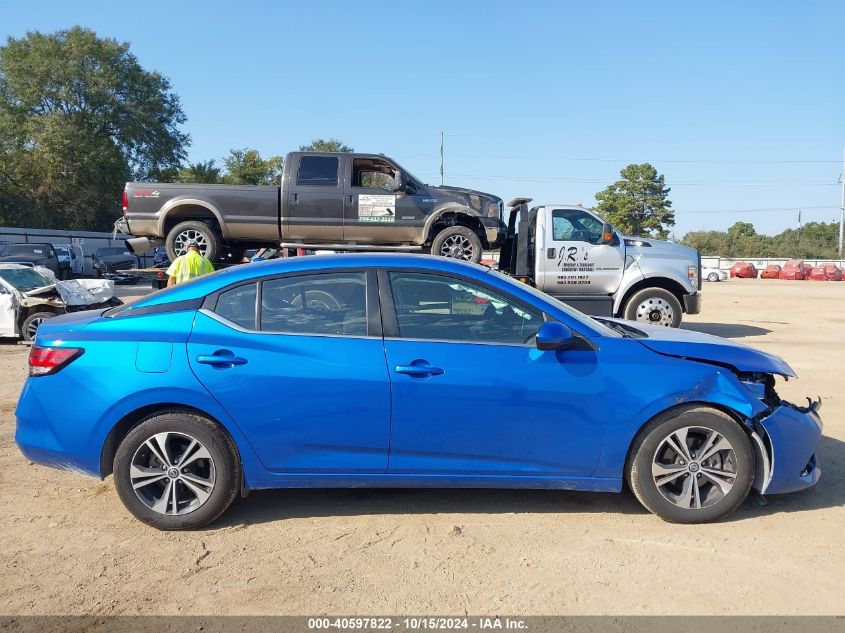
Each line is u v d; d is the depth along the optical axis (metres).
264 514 4.19
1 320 11.77
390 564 3.54
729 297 25.42
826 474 4.86
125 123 48.22
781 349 11.23
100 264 30.64
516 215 11.93
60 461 3.95
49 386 3.94
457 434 3.89
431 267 4.09
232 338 3.91
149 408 3.94
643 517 4.12
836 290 31.00
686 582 3.35
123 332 3.95
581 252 10.99
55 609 3.12
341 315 4.00
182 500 3.96
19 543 3.78
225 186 11.02
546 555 3.63
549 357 3.94
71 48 46.69
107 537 3.86
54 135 43.75
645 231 72.44
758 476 4.07
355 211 10.96
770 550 3.68
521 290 4.12
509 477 3.95
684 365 3.99
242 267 4.19
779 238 85.38
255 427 3.86
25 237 37.12
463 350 3.93
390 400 3.85
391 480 3.96
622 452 3.95
